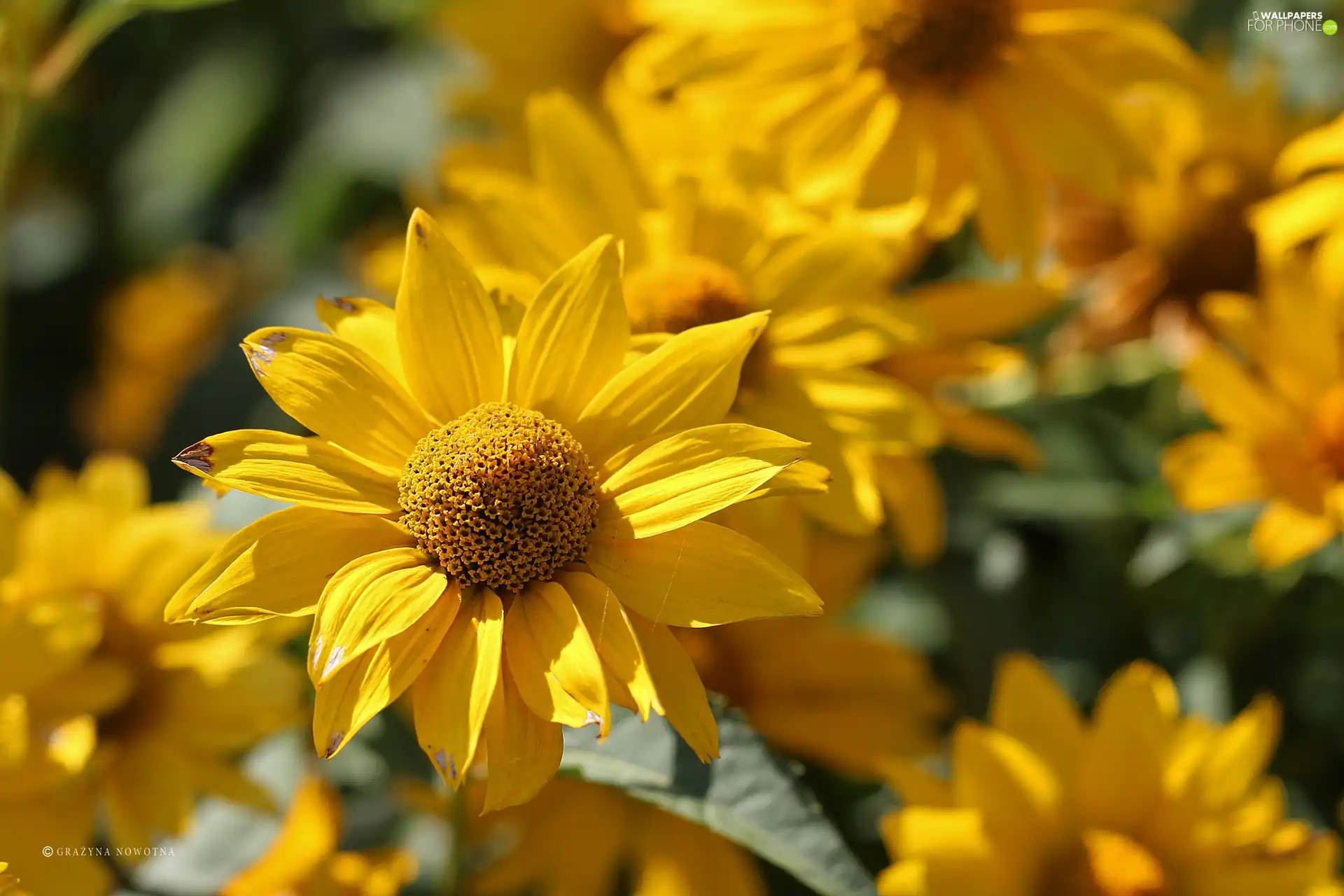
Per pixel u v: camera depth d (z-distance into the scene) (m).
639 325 0.51
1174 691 0.54
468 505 0.45
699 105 0.54
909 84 0.54
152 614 0.51
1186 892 0.52
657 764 0.46
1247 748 0.52
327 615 0.44
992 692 0.56
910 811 0.51
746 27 0.54
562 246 0.51
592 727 0.47
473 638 0.45
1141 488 0.56
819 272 0.51
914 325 0.51
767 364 0.51
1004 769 0.51
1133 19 0.55
